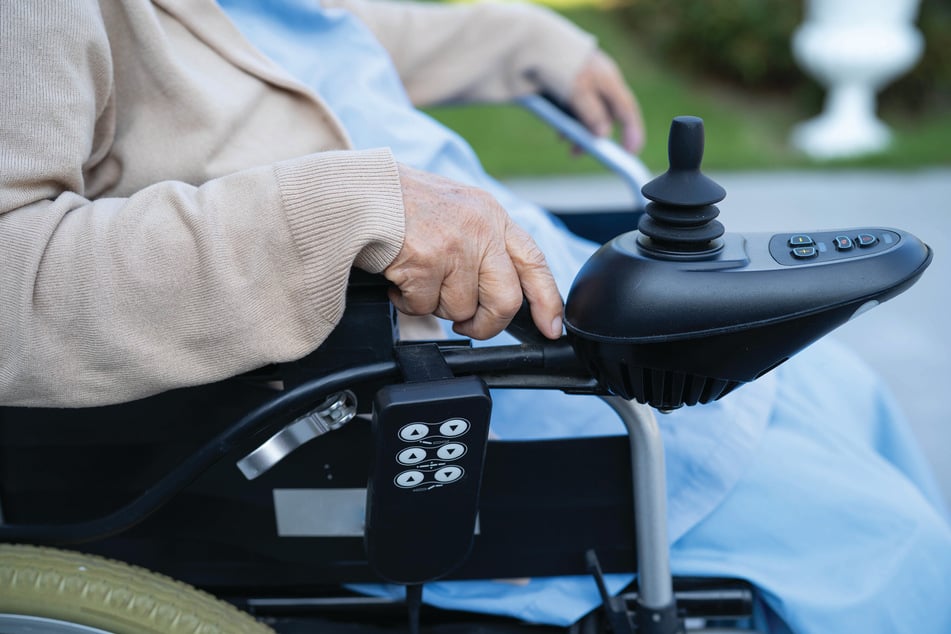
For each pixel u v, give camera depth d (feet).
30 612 2.61
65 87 2.44
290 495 2.86
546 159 13.30
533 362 2.51
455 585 3.05
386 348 2.56
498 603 2.99
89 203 2.51
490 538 2.92
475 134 14.30
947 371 8.45
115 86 2.79
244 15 3.36
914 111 15.33
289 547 2.95
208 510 2.93
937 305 9.57
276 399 2.43
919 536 3.01
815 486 3.08
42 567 2.64
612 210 4.00
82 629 2.63
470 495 2.45
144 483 2.92
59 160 2.42
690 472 3.06
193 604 2.65
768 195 12.14
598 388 2.57
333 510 2.87
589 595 2.98
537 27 4.54
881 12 13.78
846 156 13.47
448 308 2.53
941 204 11.82
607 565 2.95
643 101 15.46
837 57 13.85
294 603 3.12
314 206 2.33
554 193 12.07
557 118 4.73
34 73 2.39
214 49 2.88
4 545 2.71
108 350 2.35
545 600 2.98
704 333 2.20
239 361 2.40
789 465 3.14
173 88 2.75
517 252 2.51
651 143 13.57
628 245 2.35
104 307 2.33
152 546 3.04
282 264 2.34
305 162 2.39
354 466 2.80
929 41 15.35
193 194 2.43
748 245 2.31
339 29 3.63
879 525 3.02
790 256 2.25
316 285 2.35
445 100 4.65
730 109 15.44
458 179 3.44
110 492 2.95
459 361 2.48
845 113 14.21
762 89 16.12
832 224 11.24
